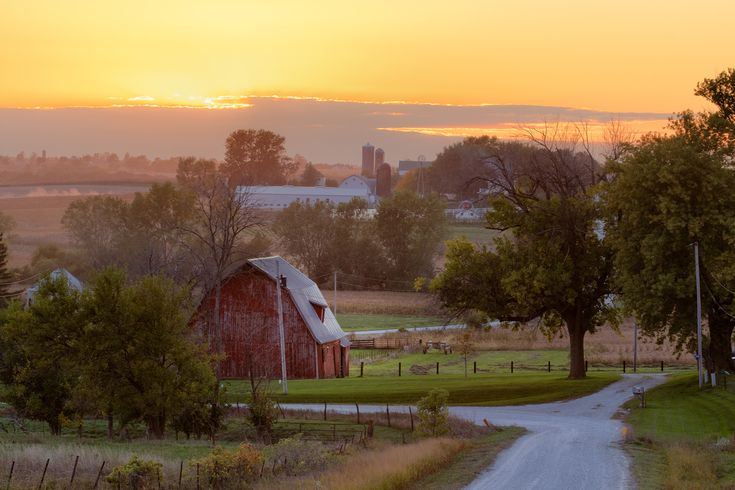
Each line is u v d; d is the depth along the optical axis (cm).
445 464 3534
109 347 4697
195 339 5619
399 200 16788
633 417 5234
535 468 3425
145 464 3031
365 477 2961
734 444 3950
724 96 6319
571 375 7225
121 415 4806
